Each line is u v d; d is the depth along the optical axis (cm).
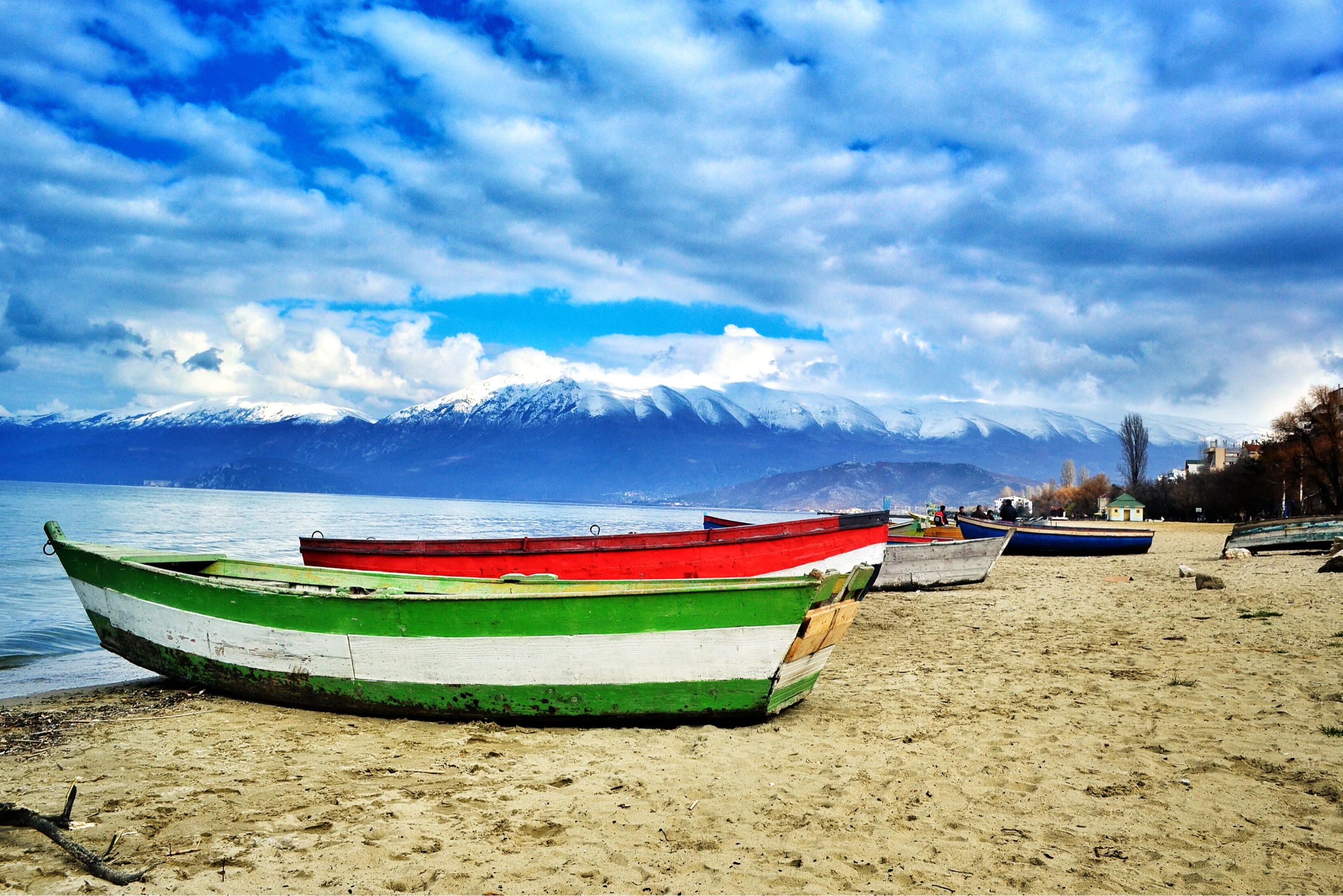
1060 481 17488
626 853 528
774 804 620
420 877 490
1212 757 707
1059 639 1373
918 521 3005
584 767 720
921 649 1340
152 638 1056
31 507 8631
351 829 568
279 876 491
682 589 832
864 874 497
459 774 703
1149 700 916
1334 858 509
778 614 816
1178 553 3738
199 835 555
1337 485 7156
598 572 1523
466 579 1055
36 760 746
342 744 809
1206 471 12225
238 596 975
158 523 6375
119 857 516
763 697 833
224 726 884
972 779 675
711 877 492
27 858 511
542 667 859
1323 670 1002
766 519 17088
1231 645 1206
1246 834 548
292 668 947
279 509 12050
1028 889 476
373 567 1619
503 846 540
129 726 884
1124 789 640
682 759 743
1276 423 7612
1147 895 466
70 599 2189
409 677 895
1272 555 2958
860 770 700
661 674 843
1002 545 2402
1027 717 869
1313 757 690
